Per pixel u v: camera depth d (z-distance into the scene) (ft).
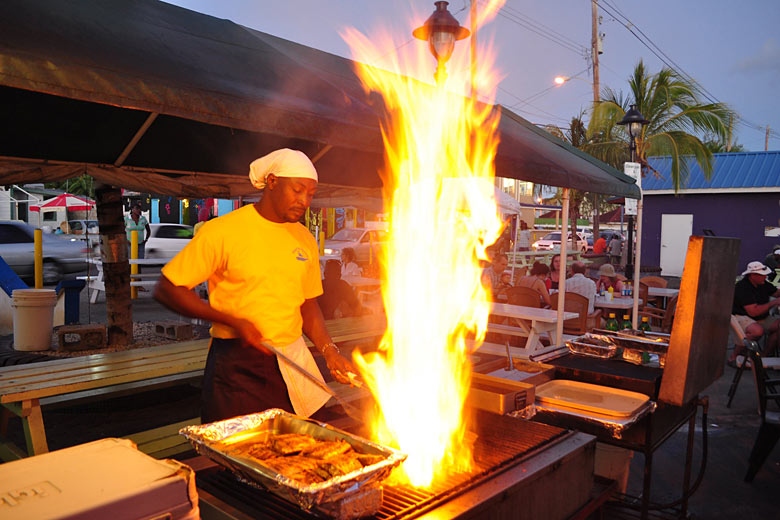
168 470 3.54
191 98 8.32
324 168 22.35
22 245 38.86
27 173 15.60
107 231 19.36
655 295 30.94
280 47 14.55
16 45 7.09
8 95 13.38
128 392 14.16
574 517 6.10
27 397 9.95
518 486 5.16
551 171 15.70
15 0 8.93
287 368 7.04
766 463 13.91
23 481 3.34
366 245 52.95
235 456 4.58
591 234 105.19
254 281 6.83
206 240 6.68
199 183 19.31
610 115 55.06
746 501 11.87
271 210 7.01
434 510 4.58
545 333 22.80
